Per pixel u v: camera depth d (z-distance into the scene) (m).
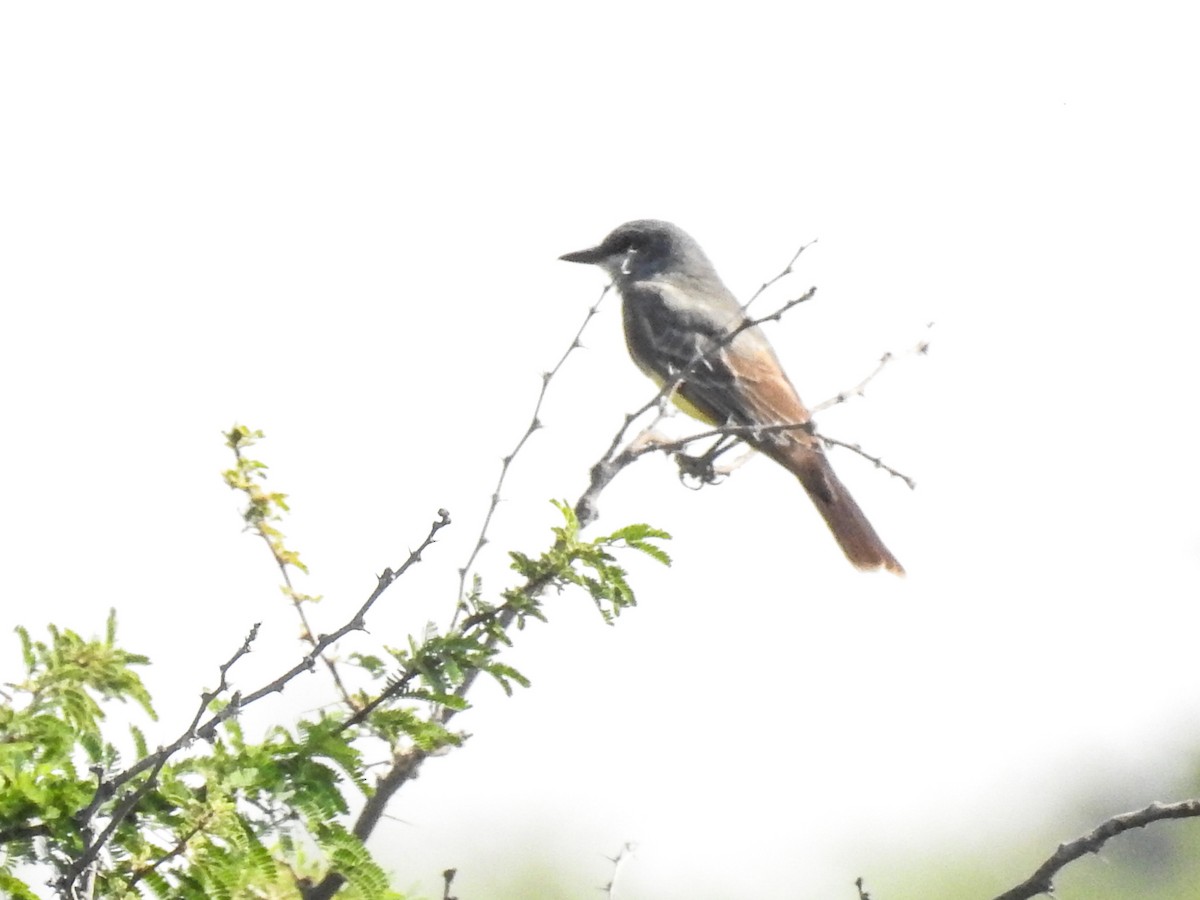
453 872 8.02
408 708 7.40
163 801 6.92
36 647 7.54
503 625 7.78
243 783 6.93
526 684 7.50
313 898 7.43
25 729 7.20
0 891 6.61
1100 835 7.59
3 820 6.79
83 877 6.54
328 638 6.98
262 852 6.98
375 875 7.16
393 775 7.66
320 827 7.11
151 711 7.57
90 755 7.14
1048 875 7.70
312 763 7.12
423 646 7.47
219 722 6.77
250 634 6.83
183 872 6.91
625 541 7.96
